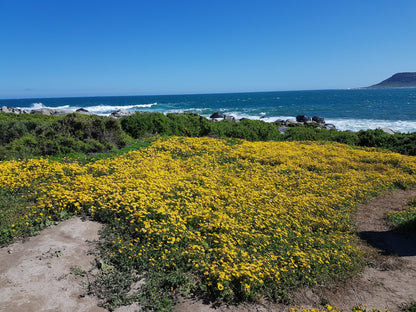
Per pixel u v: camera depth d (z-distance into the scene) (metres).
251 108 85.31
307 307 5.62
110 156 14.57
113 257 6.43
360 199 12.07
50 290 5.40
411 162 17.44
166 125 22.17
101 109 85.69
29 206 8.20
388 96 147.50
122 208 8.16
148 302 5.33
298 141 23.98
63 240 6.92
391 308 5.65
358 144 24.92
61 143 14.90
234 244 7.24
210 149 17.44
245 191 10.98
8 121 15.61
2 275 5.61
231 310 5.33
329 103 100.94
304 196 11.29
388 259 7.74
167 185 10.18
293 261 6.65
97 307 5.20
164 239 6.92
